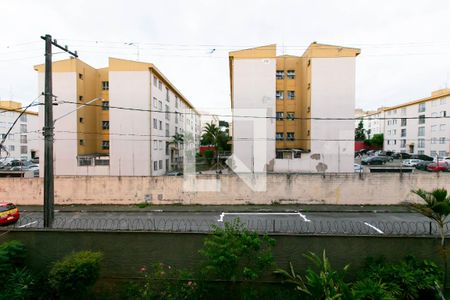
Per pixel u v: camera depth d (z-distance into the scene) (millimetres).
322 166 21000
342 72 21141
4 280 4961
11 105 39344
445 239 5195
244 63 21422
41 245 5754
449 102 33875
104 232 5707
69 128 23047
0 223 10281
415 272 4750
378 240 5336
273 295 4891
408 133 41812
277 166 21094
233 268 4812
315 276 4469
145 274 5355
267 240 5246
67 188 14258
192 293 4816
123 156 22781
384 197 13578
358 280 4867
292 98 24750
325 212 12656
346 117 21109
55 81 23172
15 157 39500
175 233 5613
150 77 23078
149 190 14156
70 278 4559
